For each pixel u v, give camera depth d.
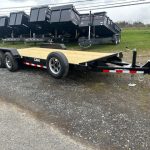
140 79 9.04
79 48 20.67
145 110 6.34
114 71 8.02
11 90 7.90
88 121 5.72
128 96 7.35
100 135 5.12
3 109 6.46
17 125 5.55
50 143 4.83
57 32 24.98
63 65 8.05
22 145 4.75
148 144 4.79
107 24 20.70
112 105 6.65
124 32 37.47
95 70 8.34
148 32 36.16
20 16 25.14
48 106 6.60
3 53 10.84
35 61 9.55
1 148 4.64
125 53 15.81
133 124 5.57
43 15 22.52
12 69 10.26
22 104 6.78
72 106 6.58
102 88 8.05
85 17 20.98
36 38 24.39
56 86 8.23
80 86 8.23
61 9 21.11
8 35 29.39
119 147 4.70
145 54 15.16
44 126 5.52
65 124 5.61
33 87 8.16
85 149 4.64
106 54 8.83
